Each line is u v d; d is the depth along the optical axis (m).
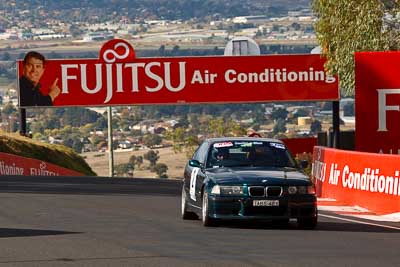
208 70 146.88
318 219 63.31
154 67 146.62
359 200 72.69
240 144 61.03
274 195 55.75
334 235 53.09
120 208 70.69
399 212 66.81
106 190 90.81
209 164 59.91
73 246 48.16
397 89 80.19
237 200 55.75
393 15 118.44
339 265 41.81
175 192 89.06
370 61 80.38
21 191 88.00
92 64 146.38
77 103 147.00
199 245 48.44
